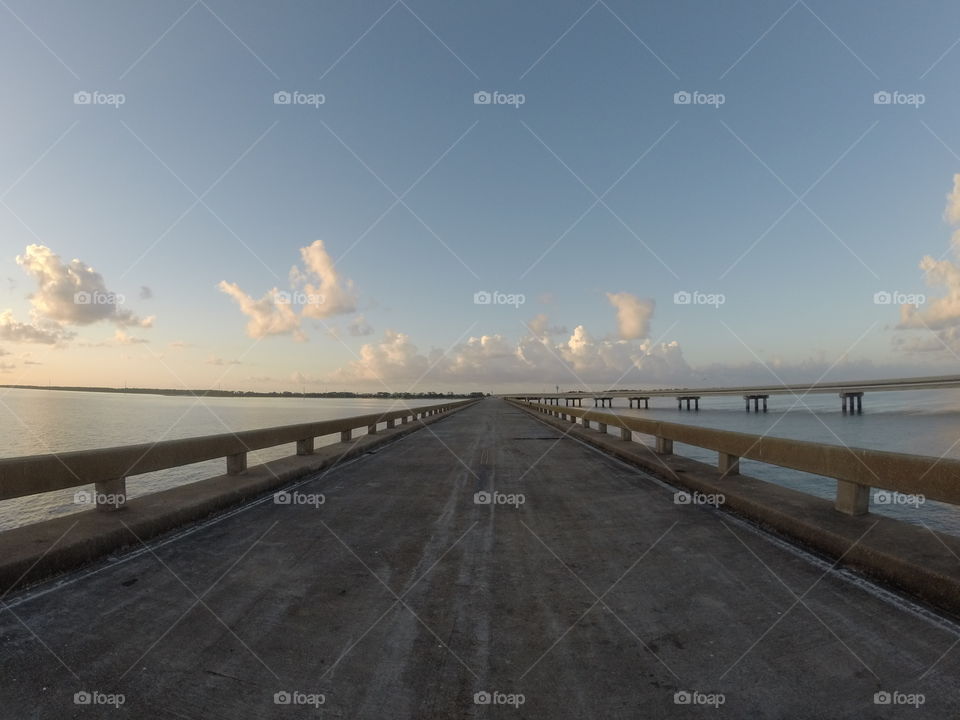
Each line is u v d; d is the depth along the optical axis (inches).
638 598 153.1
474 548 204.7
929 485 164.9
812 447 227.3
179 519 232.7
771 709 99.9
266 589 161.0
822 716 97.7
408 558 192.4
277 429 373.1
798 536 204.4
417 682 110.6
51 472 183.5
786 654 119.5
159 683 109.0
